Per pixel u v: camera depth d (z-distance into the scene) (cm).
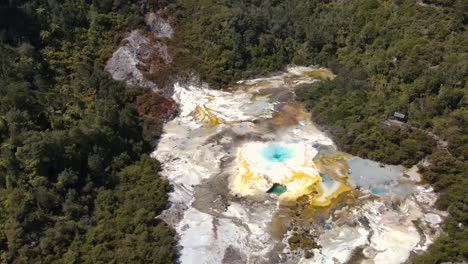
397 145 5550
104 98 6000
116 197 4812
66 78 6219
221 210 4844
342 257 4219
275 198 4959
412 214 4719
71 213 4400
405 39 6769
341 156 5559
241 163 5431
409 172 5291
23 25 6353
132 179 5081
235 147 5759
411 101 6059
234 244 4412
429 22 6812
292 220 4659
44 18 6569
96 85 6166
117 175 5078
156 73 6775
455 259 4056
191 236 4519
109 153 5259
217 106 6519
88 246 4131
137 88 6525
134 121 6009
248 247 4375
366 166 5388
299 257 4247
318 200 4875
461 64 6022
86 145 5012
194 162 5541
